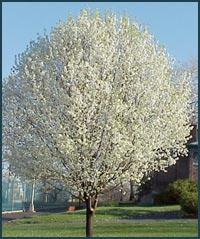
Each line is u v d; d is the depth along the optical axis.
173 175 46.53
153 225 26.27
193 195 31.62
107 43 19.61
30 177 19.48
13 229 26.11
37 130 19.08
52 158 18.64
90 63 19.22
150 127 19.20
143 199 45.56
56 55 19.36
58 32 19.73
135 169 18.92
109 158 18.38
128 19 20.41
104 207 38.28
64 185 19.06
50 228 26.38
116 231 24.08
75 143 18.17
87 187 18.88
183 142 21.62
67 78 18.69
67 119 18.48
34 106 19.05
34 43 20.25
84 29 19.70
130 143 18.42
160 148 20.69
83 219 31.12
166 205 40.16
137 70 19.73
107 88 18.55
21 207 44.06
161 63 20.62
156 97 19.64
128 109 18.94
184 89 21.58
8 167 20.23
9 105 19.84
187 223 27.06
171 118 20.20
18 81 20.00
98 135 18.39
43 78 19.20
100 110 18.50
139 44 20.12
